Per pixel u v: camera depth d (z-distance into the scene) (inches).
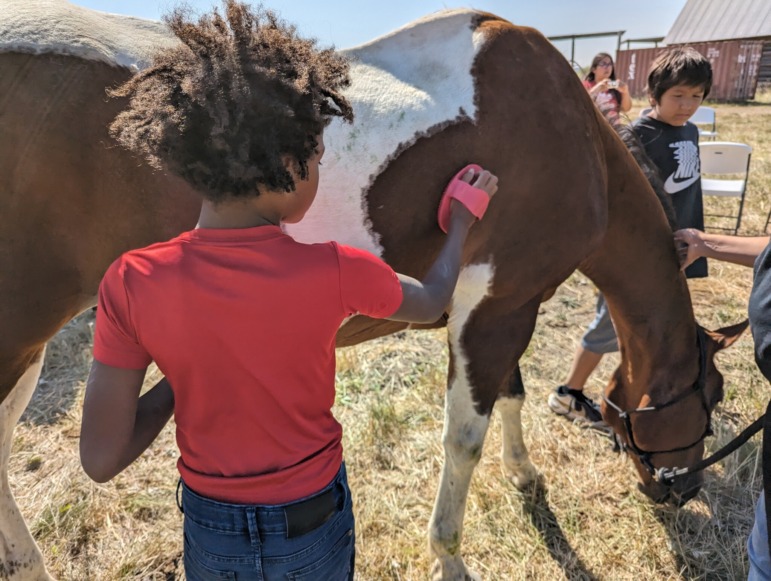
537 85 67.1
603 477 101.9
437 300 46.1
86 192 56.0
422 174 64.4
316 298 37.8
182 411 40.3
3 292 55.6
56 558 84.7
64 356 133.4
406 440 110.0
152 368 128.4
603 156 74.0
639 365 86.4
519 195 67.7
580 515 94.7
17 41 52.7
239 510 41.4
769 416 48.7
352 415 115.8
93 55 54.7
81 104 54.0
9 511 71.0
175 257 36.9
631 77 765.3
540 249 71.2
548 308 164.4
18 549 71.6
